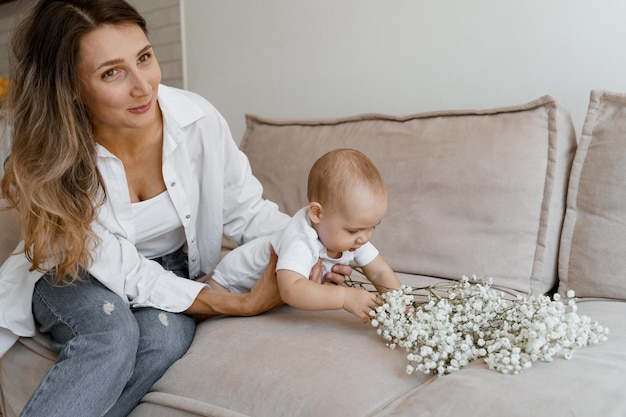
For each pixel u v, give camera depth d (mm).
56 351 1352
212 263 1690
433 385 1036
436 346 1149
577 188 1568
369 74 2359
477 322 1161
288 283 1292
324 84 2508
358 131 1951
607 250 1476
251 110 2797
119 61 1192
